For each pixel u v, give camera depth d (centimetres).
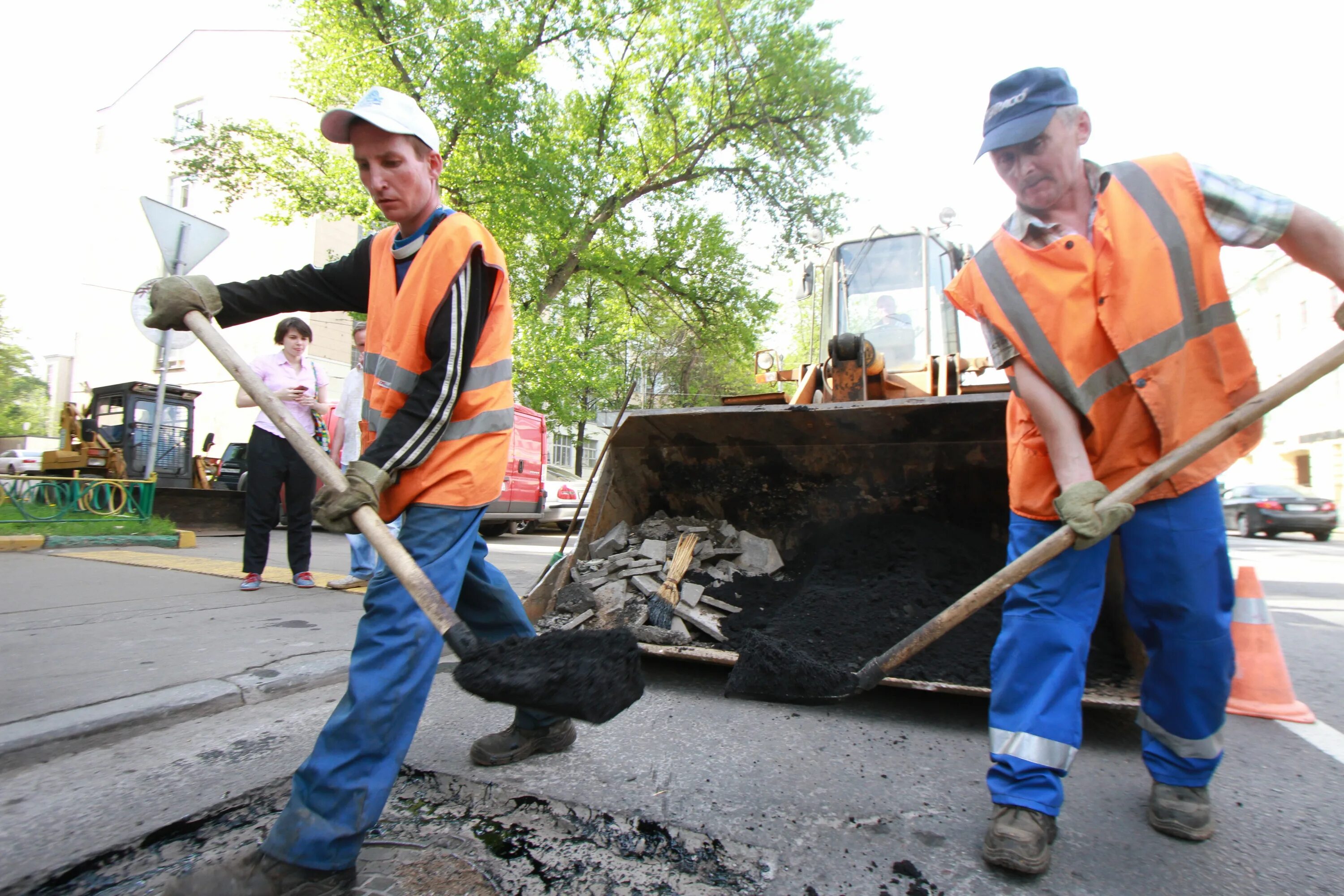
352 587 514
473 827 190
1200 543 176
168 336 817
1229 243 175
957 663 285
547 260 1609
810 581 356
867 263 678
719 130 1666
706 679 334
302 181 1471
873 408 339
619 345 1956
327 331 1927
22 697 257
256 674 294
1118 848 187
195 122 1473
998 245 187
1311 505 1697
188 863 172
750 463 404
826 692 206
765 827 193
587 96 1648
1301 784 233
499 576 217
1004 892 166
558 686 139
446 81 1363
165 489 990
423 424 169
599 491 407
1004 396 317
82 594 468
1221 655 182
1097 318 173
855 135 1658
